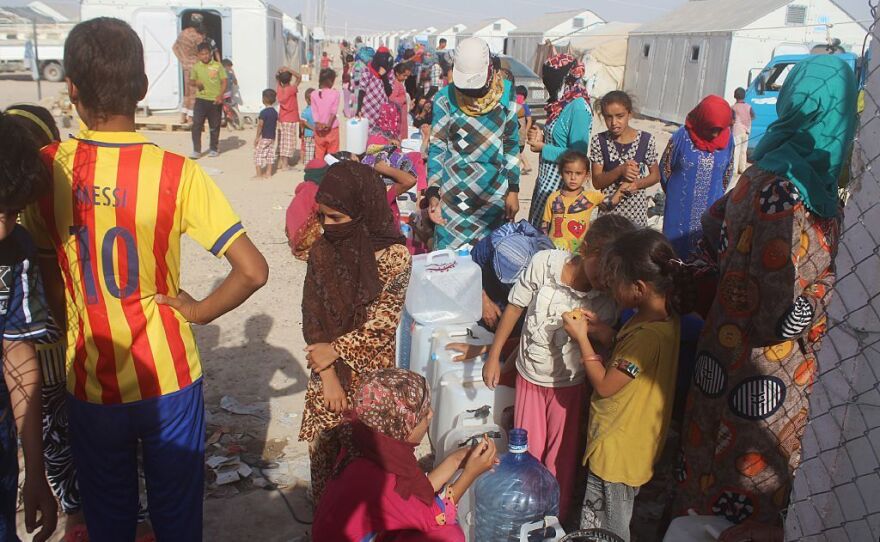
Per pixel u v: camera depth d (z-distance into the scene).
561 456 3.52
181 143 15.91
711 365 3.04
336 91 11.27
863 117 2.17
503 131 5.12
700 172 5.33
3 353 2.42
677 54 26.59
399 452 2.43
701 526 2.91
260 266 2.62
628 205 5.77
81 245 2.45
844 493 2.30
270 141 12.20
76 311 2.52
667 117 27.22
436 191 5.34
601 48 31.52
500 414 3.76
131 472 2.72
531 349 3.41
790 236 2.67
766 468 2.96
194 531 2.84
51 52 27.94
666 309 3.04
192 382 2.69
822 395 2.33
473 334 4.11
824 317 2.83
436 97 5.22
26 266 2.39
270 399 4.91
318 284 2.93
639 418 3.03
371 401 2.42
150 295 2.54
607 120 5.66
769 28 23.25
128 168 2.44
